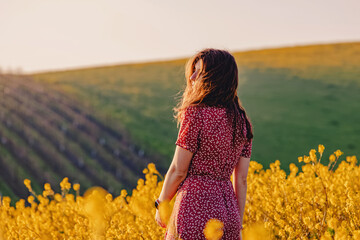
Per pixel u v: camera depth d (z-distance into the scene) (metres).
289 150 44.47
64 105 68.69
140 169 50.66
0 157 53.69
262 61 77.69
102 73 83.50
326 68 69.12
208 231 2.28
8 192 46.50
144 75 79.69
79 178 50.81
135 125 58.94
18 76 84.50
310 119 51.34
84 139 57.97
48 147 56.84
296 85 63.19
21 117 65.25
